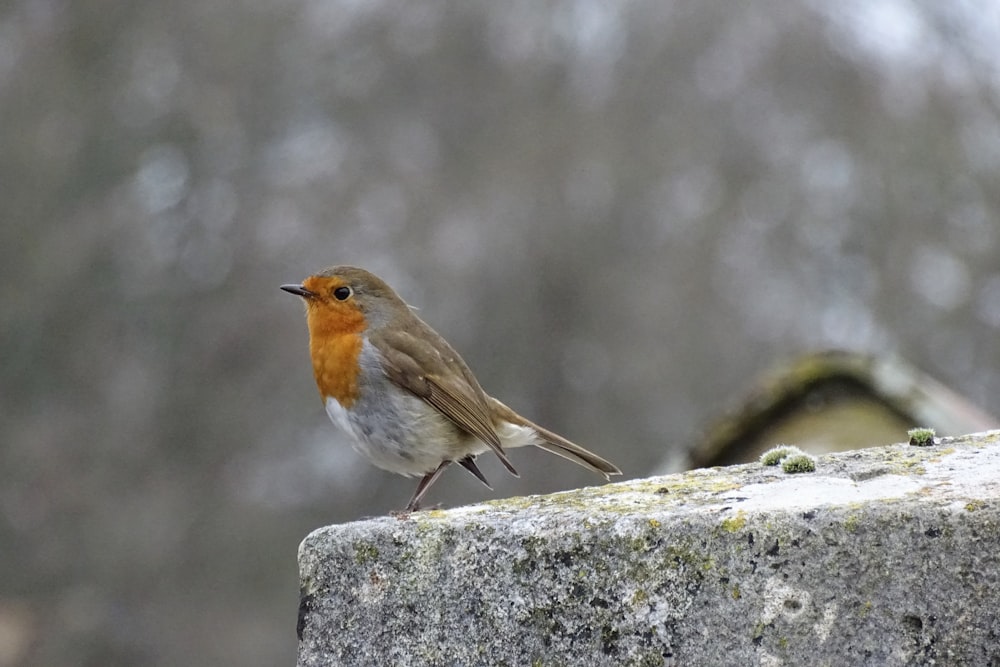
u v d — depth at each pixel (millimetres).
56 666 17672
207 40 20156
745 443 6801
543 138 17484
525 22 18234
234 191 19438
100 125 20094
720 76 17875
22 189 19891
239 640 17781
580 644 2934
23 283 19438
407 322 5469
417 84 18766
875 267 16828
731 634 2809
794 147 17453
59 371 19328
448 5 18609
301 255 18469
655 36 17781
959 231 17422
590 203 17422
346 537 3164
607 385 16969
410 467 5398
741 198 17125
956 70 17984
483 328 17156
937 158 17516
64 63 20484
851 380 6758
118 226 19562
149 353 19453
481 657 3025
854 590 2744
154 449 18938
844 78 17656
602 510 3010
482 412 5277
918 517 2725
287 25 19922
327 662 3156
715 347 16547
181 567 18266
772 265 16922
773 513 2812
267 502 18594
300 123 19797
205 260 19594
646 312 16984
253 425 18562
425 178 18094
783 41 17672
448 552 3082
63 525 18594
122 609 18219
